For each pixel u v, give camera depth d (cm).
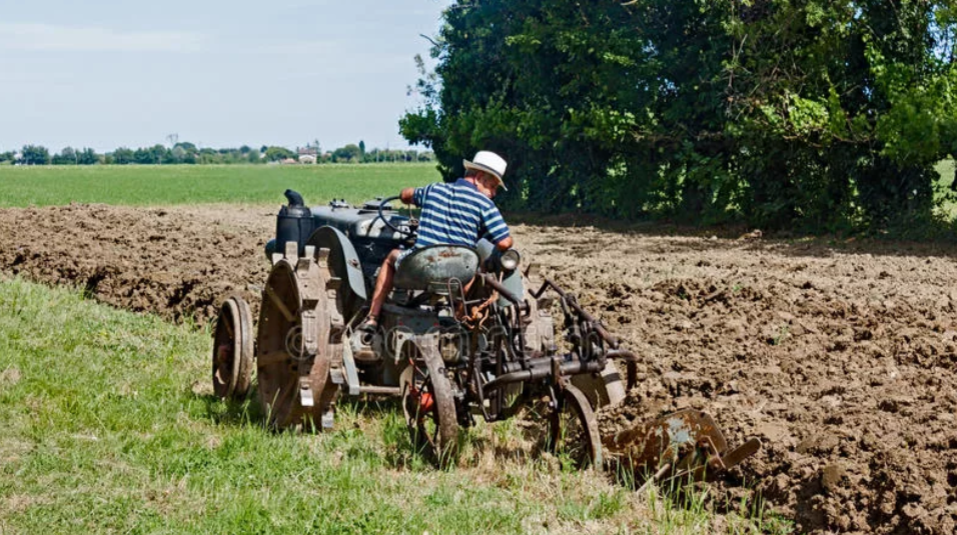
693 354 1228
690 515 809
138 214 3183
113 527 754
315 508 793
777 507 811
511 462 923
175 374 1198
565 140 3422
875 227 2866
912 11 2856
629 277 1903
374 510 787
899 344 1289
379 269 1047
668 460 884
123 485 831
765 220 2986
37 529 738
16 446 907
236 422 1027
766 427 919
